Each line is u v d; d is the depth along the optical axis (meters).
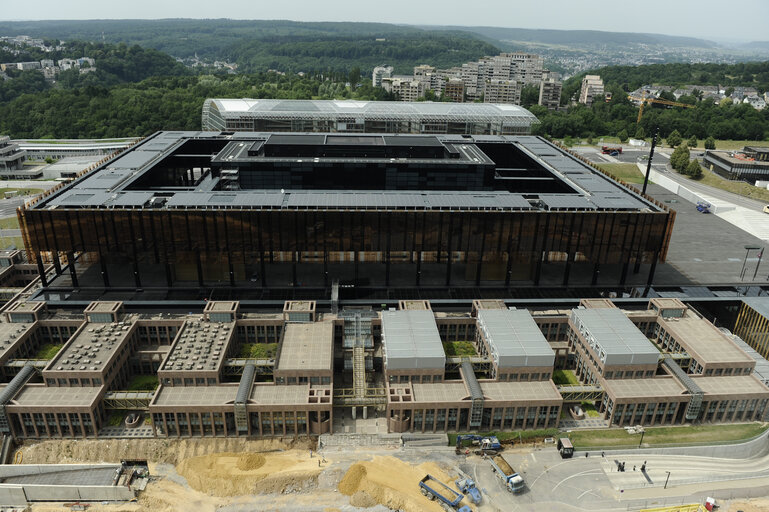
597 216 156.25
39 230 150.12
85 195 158.12
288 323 142.00
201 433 118.81
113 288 160.00
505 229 156.75
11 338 136.50
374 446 117.62
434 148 193.00
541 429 123.06
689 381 124.88
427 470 111.69
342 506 104.31
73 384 121.94
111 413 125.19
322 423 119.12
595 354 132.00
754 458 119.19
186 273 163.50
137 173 181.38
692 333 143.25
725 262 197.88
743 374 132.00
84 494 106.19
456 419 121.06
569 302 157.88
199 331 139.00
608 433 122.50
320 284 165.00
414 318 141.38
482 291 164.38
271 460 114.12
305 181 182.25
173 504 104.44
